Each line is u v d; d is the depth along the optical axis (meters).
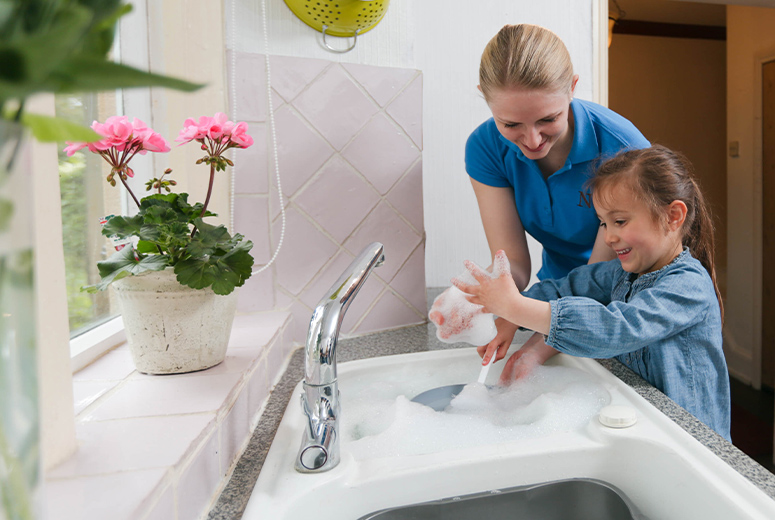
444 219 1.53
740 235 3.36
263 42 1.13
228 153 1.10
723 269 4.02
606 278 1.06
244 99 1.11
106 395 0.65
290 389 0.90
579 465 0.65
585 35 1.50
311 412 0.60
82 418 0.58
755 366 3.30
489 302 0.85
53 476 0.45
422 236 1.28
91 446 0.51
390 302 1.26
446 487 0.62
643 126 4.18
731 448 0.62
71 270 0.79
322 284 1.19
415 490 0.60
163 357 0.71
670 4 3.67
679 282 0.89
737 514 0.50
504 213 1.22
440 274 1.55
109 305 0.91
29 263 0.21
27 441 0.21
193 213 0.76
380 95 1.20
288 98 1.13
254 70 1.11
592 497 0.64
